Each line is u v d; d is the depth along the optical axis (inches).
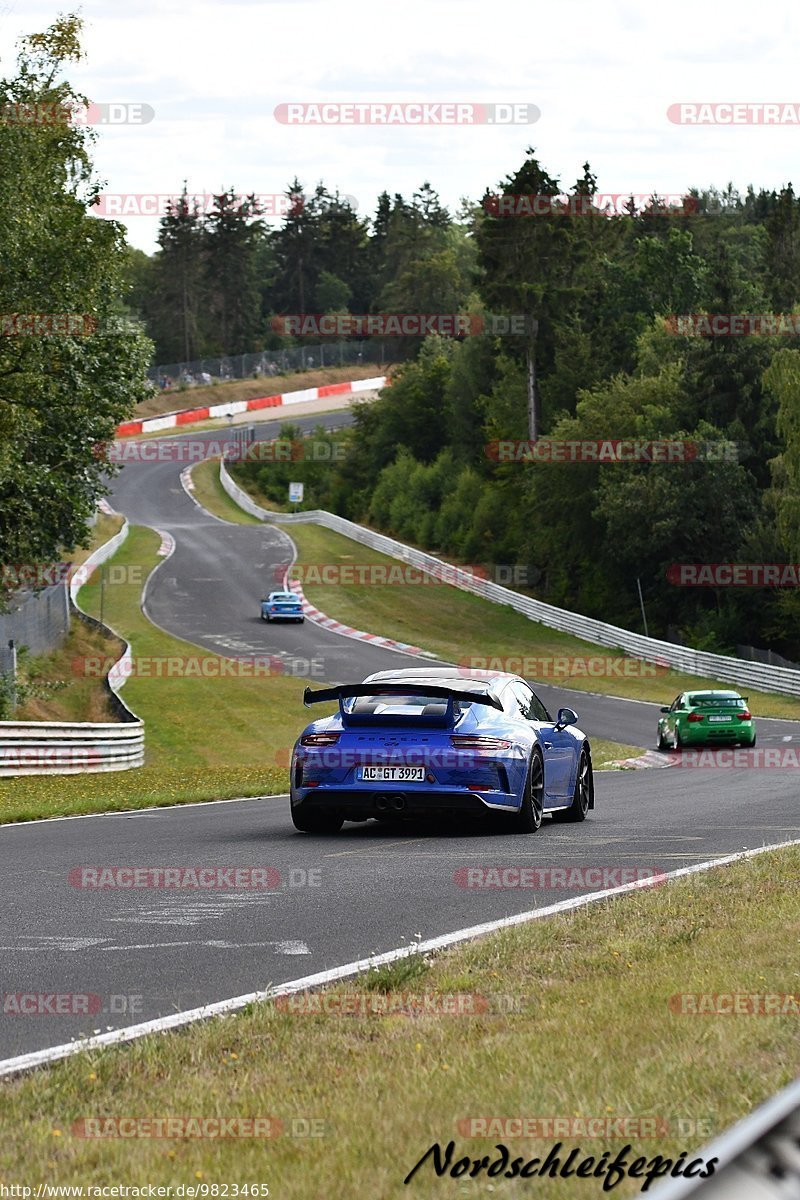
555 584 7716.5
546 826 1339.8
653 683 5073.8
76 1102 420.8
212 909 829.8
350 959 677.3
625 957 641.0
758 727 3784.5
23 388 3065.9
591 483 6968.5
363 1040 498.9
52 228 3065.9
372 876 959.6
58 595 4864.7
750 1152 165.3
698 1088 410.6
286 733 3791.8
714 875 920.9
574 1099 401.7
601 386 7726.4
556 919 757.3
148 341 3604.8
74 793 2023.9
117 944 721.0
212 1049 487.2
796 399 5575.8
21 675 3811.5
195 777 2386.8
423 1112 392.2
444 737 1206.3
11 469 3075.8
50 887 923.4
